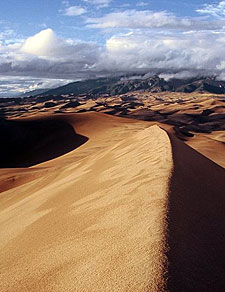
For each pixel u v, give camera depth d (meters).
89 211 12.23
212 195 12.62
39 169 42.12
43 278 7.99
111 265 7.00
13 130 84.94
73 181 21.52
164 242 7.25
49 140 79.69
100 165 24.94
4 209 21.91
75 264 7.99
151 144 24.34
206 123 166.12
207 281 6.23
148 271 6.18
